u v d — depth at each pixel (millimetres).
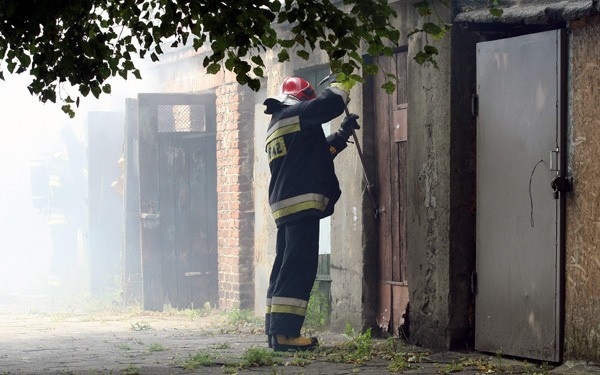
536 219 13594
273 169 15320
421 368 13102
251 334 18062
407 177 15852
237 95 22312
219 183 23172
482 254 14578
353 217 17453
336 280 17938
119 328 20125
